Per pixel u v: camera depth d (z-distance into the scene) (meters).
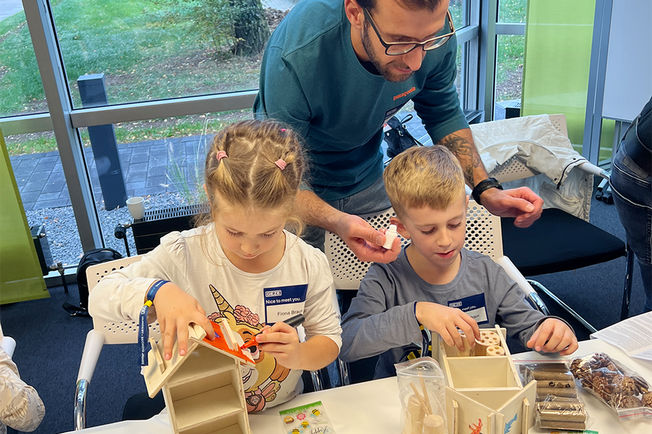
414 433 0.95
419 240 1.24
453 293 1.34
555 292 2.70
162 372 0.84
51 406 2.24
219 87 2.96
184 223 2.75
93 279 1.38
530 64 3.29
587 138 3.59
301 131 1.39
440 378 0.96
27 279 2.84
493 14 3.74
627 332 1.23
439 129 1.65
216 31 2.84
